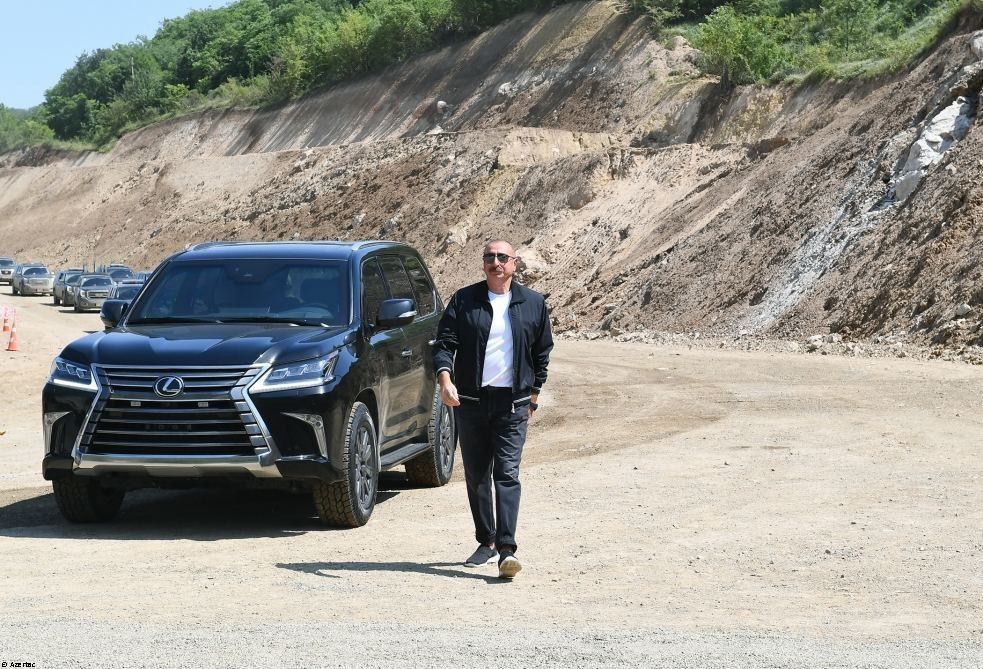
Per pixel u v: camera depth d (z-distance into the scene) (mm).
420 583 6355
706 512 8352
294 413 7816
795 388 16703
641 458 11062
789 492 9062
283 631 5215
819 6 58750
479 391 6590
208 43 138250
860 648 4902
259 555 7242
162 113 120875
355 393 8219
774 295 28531
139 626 5320
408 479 10359
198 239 77938
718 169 42656
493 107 70188
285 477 7824
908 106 30906
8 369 22297
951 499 8586
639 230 41375
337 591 6148
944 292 22875
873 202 28422
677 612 5645
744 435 12367
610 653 4809
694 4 66125
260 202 75812
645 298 33625
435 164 61781
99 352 8117
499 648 4887
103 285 46219
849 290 25703
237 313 8844
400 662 4660
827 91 45031
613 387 18031
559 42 70312
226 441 7789
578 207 47406
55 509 9195
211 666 4590
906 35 49219
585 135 57812
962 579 6258
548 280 42938
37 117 166625
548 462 11117
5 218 103688
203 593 6105
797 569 6578
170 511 9109
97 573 6676
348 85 88438
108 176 99500
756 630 5262
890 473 9789
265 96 99875
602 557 6984
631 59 63500
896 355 21391
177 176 90875
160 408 7801
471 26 82938
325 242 9867
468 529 8133
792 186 32500
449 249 53500
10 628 5273
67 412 7977
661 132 53312
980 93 28406
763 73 50844
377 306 9336
